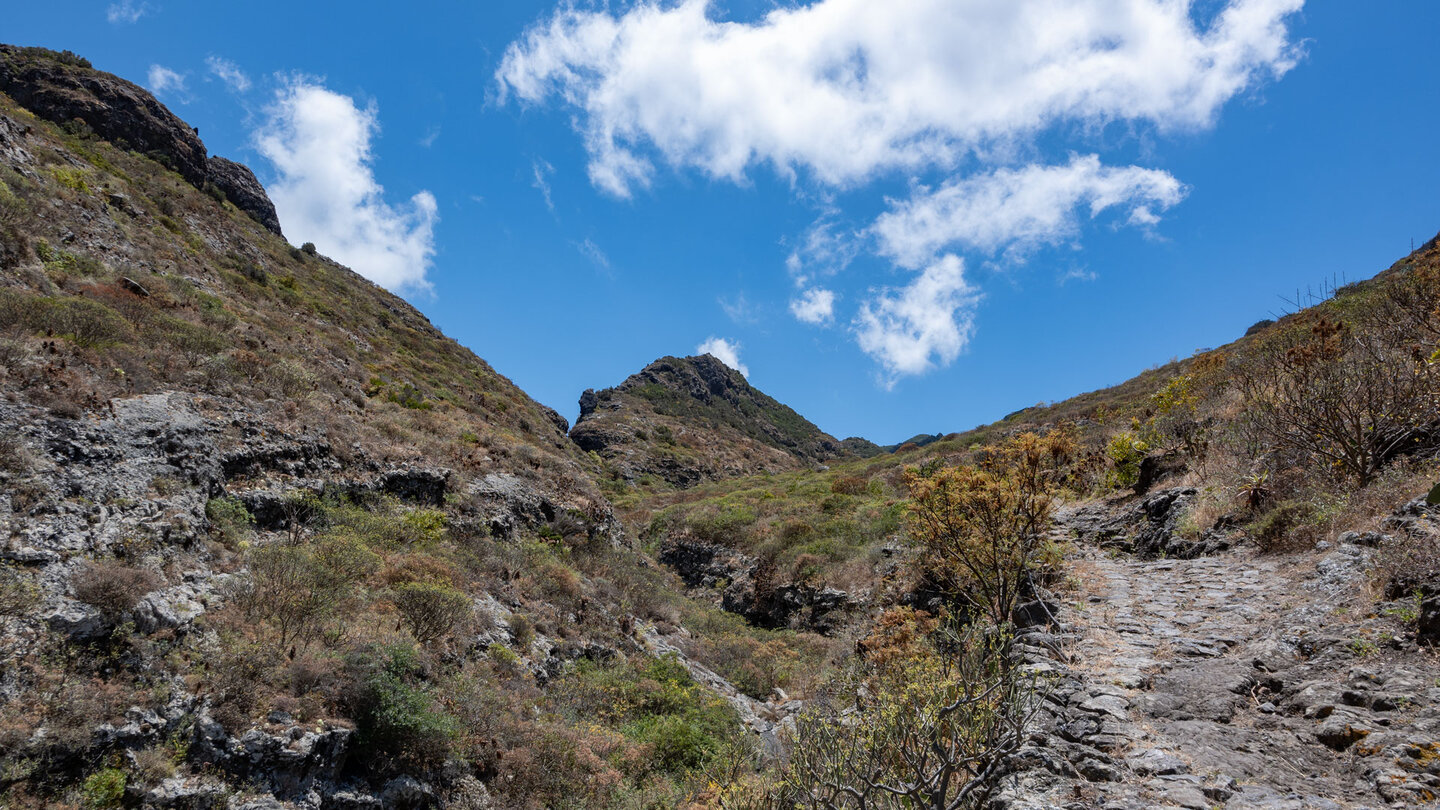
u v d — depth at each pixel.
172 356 13.40
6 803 5.28
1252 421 11.89
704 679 14.00
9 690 5.88
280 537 11.18
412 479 15.38
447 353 43.88
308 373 17.31
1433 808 3.29
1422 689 4.38
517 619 11.86
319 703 7.16
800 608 19.70
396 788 7.16
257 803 6.16
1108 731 4.59
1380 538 6.88
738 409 112.94
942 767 3.67
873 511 23.66
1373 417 8.70
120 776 5.77
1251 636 6.23
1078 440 23.20
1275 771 3.99
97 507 8.41
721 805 5.94
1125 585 8.84
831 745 4.36
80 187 22.94
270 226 46.78
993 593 8.57
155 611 7.30
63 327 11.77
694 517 28.92
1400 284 11.81
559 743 8.77
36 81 35.66
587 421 74.00
